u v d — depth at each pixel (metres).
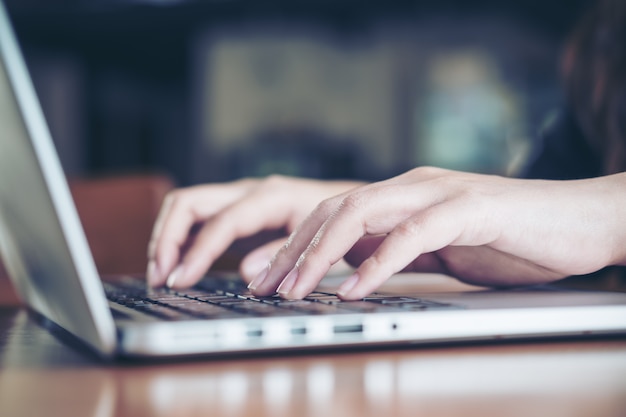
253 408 0.30
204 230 0.77
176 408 0.30
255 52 6.89
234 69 6.95
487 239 0.56
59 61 7.91
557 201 0.57
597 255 0.57
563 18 6.16
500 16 6.36
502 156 6.41
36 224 0.42
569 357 0.42
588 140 1.23
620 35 1.10
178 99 9.59
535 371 0.38
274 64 6.86
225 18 6.89
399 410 0.30
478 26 6.41
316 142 6.82
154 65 8.62
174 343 0.39
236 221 0.79
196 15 6.80
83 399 0.32
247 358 0.41
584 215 0.57
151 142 9.53
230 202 0.88
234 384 0.35
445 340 0.44
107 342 0.38
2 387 0.34
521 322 0.46
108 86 8.69
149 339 0.39
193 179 7.21
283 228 0.87
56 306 0.48
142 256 1.70
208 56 7.05
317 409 0.30
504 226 0.55
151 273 0.78
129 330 0.38
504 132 6.43
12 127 0.37
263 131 6.91
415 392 0.33
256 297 0.55
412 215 0.56
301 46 6.81
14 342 0.47
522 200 0.56
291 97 6.84
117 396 0.32
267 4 6.49
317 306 0.47
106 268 1.68
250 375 0.37
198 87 7.15
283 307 0.46
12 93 0.34
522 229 0.56
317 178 6.81
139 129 9.43
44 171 0.35
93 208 1.71
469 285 0.75
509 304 0.49
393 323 0.43
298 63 6.82
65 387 0.34
